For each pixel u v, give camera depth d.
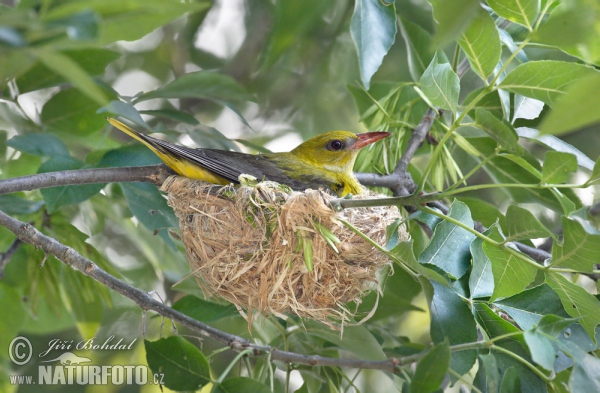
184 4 4.70
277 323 9.91
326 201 8.44
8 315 11.47
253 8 16.17
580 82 4.31
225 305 10.23
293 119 17.00
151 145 9.66
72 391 13.25
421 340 15.83
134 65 16.67
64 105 10.06
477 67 7.44
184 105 16.95
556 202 11.07
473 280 8.30
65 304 11.47
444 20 4.50
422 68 11.41
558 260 6.87
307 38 15.72
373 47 8.09
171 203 9.82
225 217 9.20
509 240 7.00
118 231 14.98
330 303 9.13
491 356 7.23
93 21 4.31
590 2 4.89
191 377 7.73
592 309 7.48
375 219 9.20
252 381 7.36
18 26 4.32
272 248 8.92
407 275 10.38
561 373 7.29
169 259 13.20
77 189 9.25
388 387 14.93
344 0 15.44
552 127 4.40
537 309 8.21
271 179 11.52
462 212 8.79
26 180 8.30
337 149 12.02
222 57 16.81
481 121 7.12
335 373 10.05
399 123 11.80
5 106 9.88
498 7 6.85
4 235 10.72
